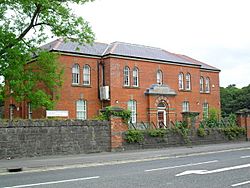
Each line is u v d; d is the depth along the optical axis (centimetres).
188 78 4256
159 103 3831
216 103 4619
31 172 1298
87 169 1329
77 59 3453
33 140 1772
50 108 2419
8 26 2256
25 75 2330
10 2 2147
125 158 1680
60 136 1869
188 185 898
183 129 2445
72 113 3353
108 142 2052
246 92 6381
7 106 3934
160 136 2295
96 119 2033
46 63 2403
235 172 1121
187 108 4191
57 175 1157
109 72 3531
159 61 3944
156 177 1045
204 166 1299
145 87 3791
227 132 2758
